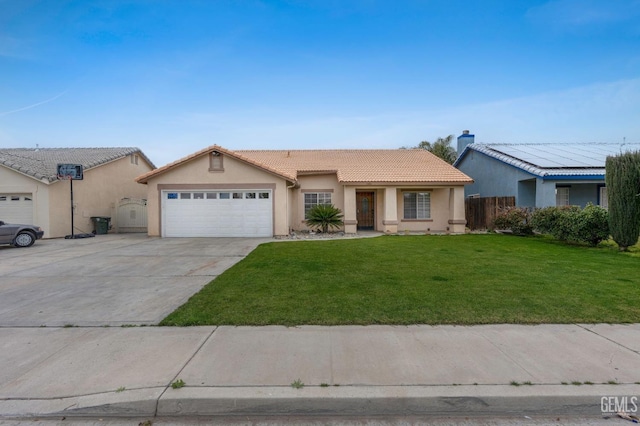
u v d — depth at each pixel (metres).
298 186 19.09
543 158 18.86
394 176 18.78
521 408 3.39
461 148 25.41
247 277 7.83
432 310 5.58
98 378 3.74
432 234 17.67
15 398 3.44
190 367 3.93
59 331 4.99
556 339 4.57
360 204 20.38
